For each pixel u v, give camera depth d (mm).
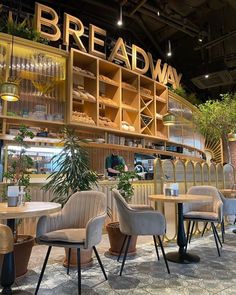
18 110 4387
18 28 4383
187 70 8859
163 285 2482
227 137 6449
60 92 4789
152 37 7547
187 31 7059
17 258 2551
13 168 3117
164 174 4039
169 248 3658
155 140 6520
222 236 4129
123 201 2857
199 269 2900
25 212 1959
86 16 6492
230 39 7320
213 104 6398
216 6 6402
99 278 2635
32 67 4492
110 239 3395
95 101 5082
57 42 5738
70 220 2711
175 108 7094
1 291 2221
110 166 5352
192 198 3102
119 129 5449
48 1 5852
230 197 4871
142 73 6164
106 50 6738
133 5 6004
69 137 3494
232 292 2350
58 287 2422
